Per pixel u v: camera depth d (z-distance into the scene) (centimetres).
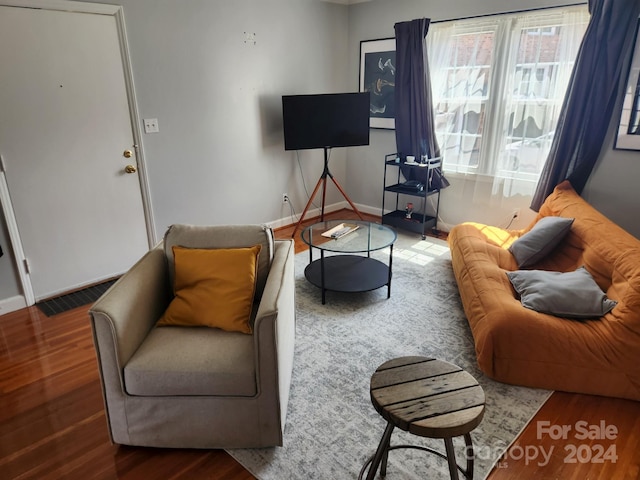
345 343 264
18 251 304
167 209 385
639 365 206
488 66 394
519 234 358
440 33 418
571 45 346
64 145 313
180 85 369
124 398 178
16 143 292
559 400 215
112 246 354
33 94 293
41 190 308
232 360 177
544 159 380
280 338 176
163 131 367
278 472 176
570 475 174
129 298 183
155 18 341
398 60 441
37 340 272
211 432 183
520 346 217
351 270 340
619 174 344
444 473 174
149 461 183
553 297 231
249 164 441
